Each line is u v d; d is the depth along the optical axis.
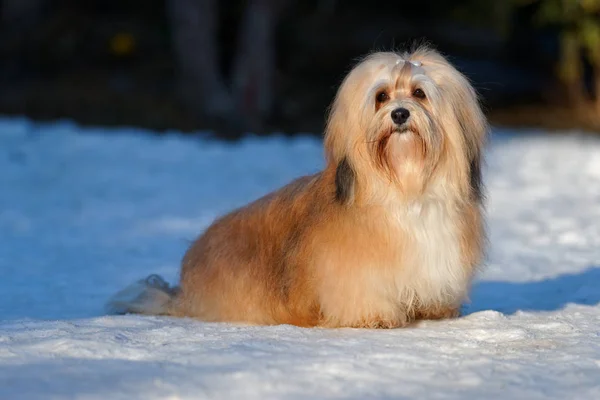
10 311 10.19
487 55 45.22
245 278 9.11
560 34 43.91
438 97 8.35
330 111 8.85
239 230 9.38
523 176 25.33
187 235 16.66
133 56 41.34
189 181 24.20
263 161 27.86
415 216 8.30
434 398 5.89
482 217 8.98
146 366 6.67
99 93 37.59
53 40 41.38
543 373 6.54
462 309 9.61
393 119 8.13
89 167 25.73
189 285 9.59
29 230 17.30
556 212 18.94
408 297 8.46
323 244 8.43
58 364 6.76
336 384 6.14
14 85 38.38
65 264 13.77
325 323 8.61
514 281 11.77
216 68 36.69
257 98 36.03
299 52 43.41
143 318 9.16
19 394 5.93
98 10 44.50
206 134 34.00
